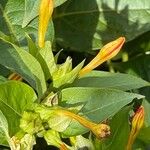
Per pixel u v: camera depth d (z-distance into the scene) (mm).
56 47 608
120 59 653
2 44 465
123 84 477
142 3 616
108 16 623
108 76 481
